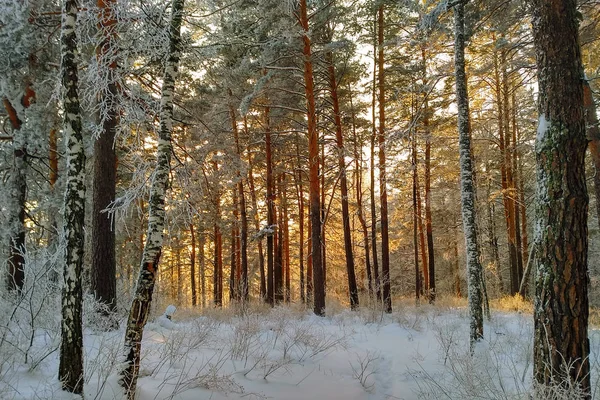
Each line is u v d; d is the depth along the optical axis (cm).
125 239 1612
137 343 442
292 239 3008
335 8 1240
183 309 1251
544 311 388
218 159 1432
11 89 1020
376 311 1162
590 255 1992
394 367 687
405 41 981
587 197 392
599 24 867
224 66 1298
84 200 437
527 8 807
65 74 437
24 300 514
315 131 1306
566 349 372
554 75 402
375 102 1712
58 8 943
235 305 1223
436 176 1878
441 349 740
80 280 422
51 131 1105
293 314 1170
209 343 689
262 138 1773
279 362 638
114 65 621
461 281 2850
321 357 706
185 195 672
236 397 502
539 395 360
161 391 473
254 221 2247
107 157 806
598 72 957
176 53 507
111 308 762
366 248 1973
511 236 1775
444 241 2561
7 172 1064
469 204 772
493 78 1586
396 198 2347
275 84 1358
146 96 682
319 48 1375
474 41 1364
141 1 506
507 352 666
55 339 535
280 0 1102
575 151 390
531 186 1933
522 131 1752
